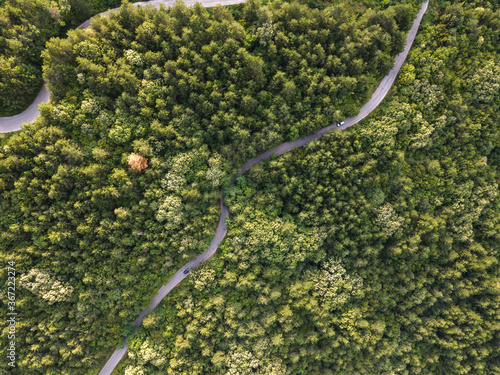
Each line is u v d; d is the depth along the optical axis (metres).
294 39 63.25
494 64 72.44
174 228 64.12
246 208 68.31
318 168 68.50
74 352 60.16
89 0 63.28
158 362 64.69
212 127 63.25
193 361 69.50
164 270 65.06
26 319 58.03
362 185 69.25
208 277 67.38
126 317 65.81
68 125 57.31
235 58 61.06
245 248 68.38
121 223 60.72
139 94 58.72
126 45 59.16
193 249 66.50
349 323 72.81
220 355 69.75
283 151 70.81
